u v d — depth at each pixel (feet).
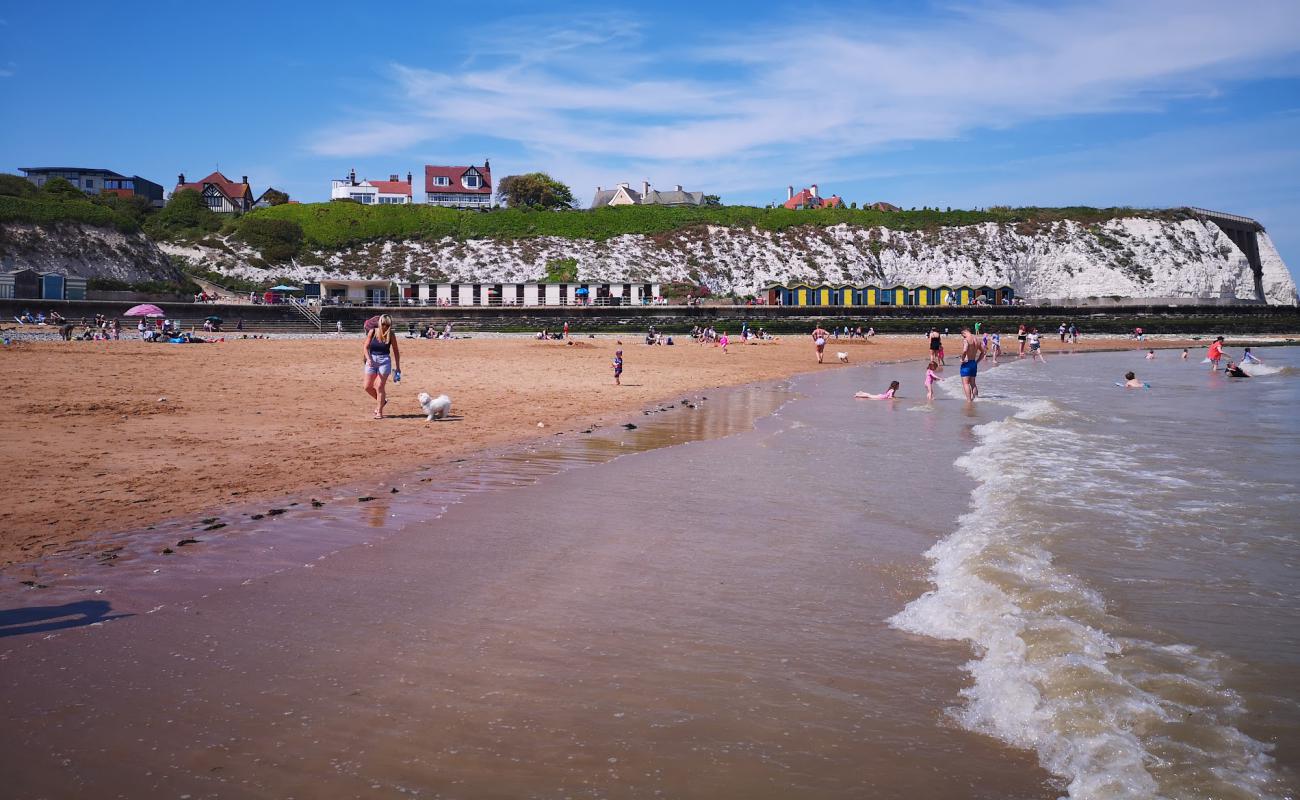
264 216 345.72
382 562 23.31
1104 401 79.41
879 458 42.70
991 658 16.40
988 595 19.89
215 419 53.83
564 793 11.56
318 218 346.54
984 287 307.78
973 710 14.28
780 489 34.30
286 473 36.65
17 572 21.76
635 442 48.14
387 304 261.44
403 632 17.89
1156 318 302.45
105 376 83.20
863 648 17.15
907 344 228.22
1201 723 13.56
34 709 14.02
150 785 11.68
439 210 368.27
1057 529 26.63
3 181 291.99
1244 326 306.55
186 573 21.91
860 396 79.66
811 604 19.95
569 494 33.06
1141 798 11.34
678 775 12.10
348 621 18.53
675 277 348.79
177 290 259.39
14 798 11.28
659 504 31.32
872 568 22.98
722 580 21.88
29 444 42.04
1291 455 43.68
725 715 14.08
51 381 75.82
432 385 84.89
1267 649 16.76
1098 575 21.77
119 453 40.42
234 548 24.49
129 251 279.69
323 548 24.68
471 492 33.27
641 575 22.31
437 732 13.35
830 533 26.96
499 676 15.61
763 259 365.81
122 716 13.82
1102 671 15.51
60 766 12.19
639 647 17.17
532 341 198.08
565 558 23.94
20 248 251.80
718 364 135.44
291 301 244.01
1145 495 32.35
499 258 343.26
